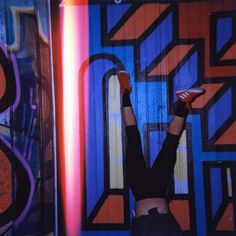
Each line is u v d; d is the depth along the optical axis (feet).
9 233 11.27
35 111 11.24
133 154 9.87
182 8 11.16
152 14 11.23
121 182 11.35
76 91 11.41
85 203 11.43
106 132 11.39
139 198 9.51
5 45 11.21
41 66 11.27
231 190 11.12
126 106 10.23
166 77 11.21
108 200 11.38
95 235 11.38
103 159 11.39
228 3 11.03
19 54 11.21
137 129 10.18
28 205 11.28
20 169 11.28
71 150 11.39
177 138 9.89
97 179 11.41
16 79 11.21
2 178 11.28
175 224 9.12
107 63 11.36
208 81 11.14
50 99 11.35
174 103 11.19
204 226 11.16
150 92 11.26
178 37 11.18
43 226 11.30
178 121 9.88
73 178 11.41
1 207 11.28
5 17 11.20
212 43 11.10
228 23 11.05
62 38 11.37
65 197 11.39
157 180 9.48
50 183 11.35
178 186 11.25
